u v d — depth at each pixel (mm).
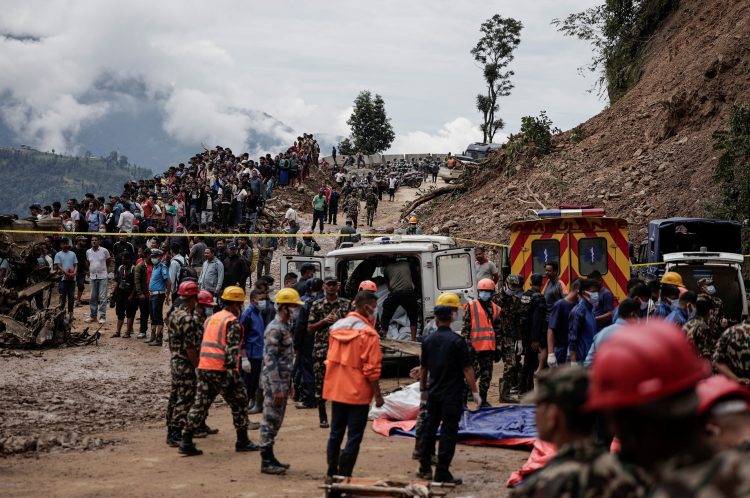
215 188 36156
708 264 17844
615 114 35156
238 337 9977
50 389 14414
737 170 25297
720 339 7535
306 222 41625
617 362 2482
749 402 3342
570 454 3104
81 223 26859
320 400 11781
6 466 9297
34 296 20188
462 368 8750
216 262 18906
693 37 35312
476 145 59688
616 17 41219
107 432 11531
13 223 23328
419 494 7730
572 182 31547
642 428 2502
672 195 27906
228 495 8125
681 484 2309
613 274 16953
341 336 8500
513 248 17469
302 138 51531
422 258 15508
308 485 8586
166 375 16016
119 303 19094
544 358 13078
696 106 30656
